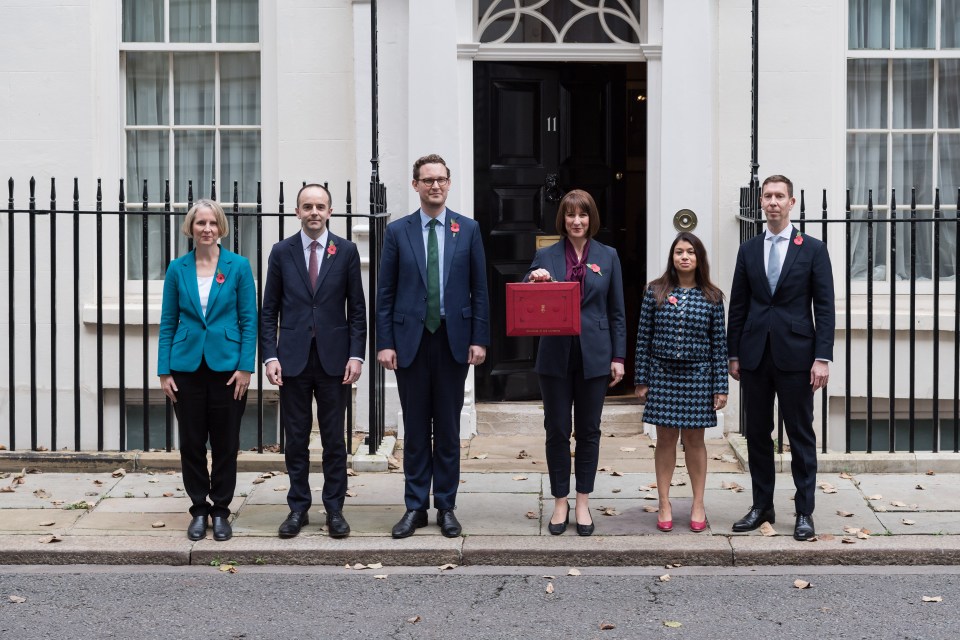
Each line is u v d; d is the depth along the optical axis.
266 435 8.54
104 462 7.32
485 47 8.18
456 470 6.19
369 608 5.27
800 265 6.03
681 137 7.88
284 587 5.57
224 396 6.12
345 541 6.04
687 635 4.92
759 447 6.18
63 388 8.35
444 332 6.11
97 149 8.30
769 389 6.15
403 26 7.97
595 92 8.52
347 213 7.32
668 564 5.89
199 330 6.07
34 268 7.37
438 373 6.12
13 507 6.61
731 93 7.98
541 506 6.62
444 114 7.91
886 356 8.11
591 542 6.00
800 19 7.96
